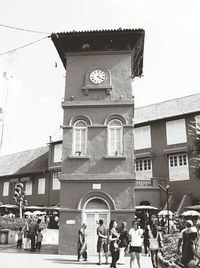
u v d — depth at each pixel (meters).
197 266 9.05
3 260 15.51
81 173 18.41
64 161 18.70
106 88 19.67
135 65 24.62
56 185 42.06
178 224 25.75
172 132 35.25
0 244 24.36
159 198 33.34
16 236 25.62
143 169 36.62
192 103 36.41
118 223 17.42
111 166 18.36
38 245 19.98
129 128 18.92
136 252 12.54
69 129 19.23
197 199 31.75
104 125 19.00
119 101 19.30
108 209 17.73
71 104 19.52
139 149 37.34
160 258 9.79
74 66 20.48
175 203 32.75
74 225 17.69
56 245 24.45
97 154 18.64
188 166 33.09
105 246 14.68
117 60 20.30
